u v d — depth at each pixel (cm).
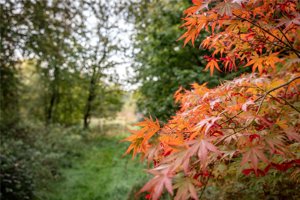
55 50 865
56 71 1036
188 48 555
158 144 116
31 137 816
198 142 90
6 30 718
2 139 699
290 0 141
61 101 1184
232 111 122
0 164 502
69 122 1221
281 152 96
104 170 722
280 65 239
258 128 113
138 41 782
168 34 559
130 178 636
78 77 1112
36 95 1138
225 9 113
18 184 488
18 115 898
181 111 172
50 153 738
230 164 155
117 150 885
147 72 612
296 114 143
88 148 916
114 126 1180
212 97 154
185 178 92
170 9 590
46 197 545
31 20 735
